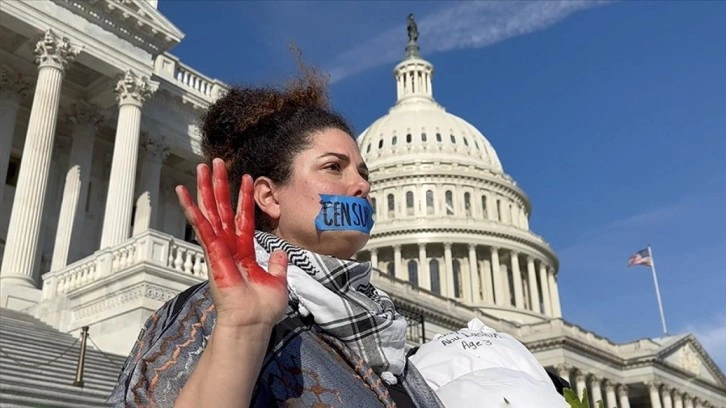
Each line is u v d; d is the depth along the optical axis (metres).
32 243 24.39
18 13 27.12
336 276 1.93
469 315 55.56
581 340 63.03
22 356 14.69
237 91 2.42
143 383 1.51
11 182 32.00
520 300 91.81
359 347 1.83
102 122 34.03
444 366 2.40
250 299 1.43
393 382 1.87
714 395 79.38
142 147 35.06
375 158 105.00
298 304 1.84
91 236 33.47
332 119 2.33
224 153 2.33
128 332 18.64
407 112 113.00
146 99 31.66
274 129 2.26
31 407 9.76
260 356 1.43
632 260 77.94
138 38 31.58
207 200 1.53
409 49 128.50
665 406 68.69
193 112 37.41
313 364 1.72
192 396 1.37
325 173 2.17
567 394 2.03
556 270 106.62
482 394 2.11
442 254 93.19
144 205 33.88
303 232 2.12
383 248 93.69
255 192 2.21
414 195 98.38
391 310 2.11
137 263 19.44
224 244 1.47
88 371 14.94
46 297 23.14
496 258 93.25
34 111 26.64
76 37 29.02
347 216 2.11
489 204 100.25
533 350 61.44
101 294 20.39
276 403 1.63
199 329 1.65
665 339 75.25
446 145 105.50
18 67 31.16
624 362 68.00
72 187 31.61
